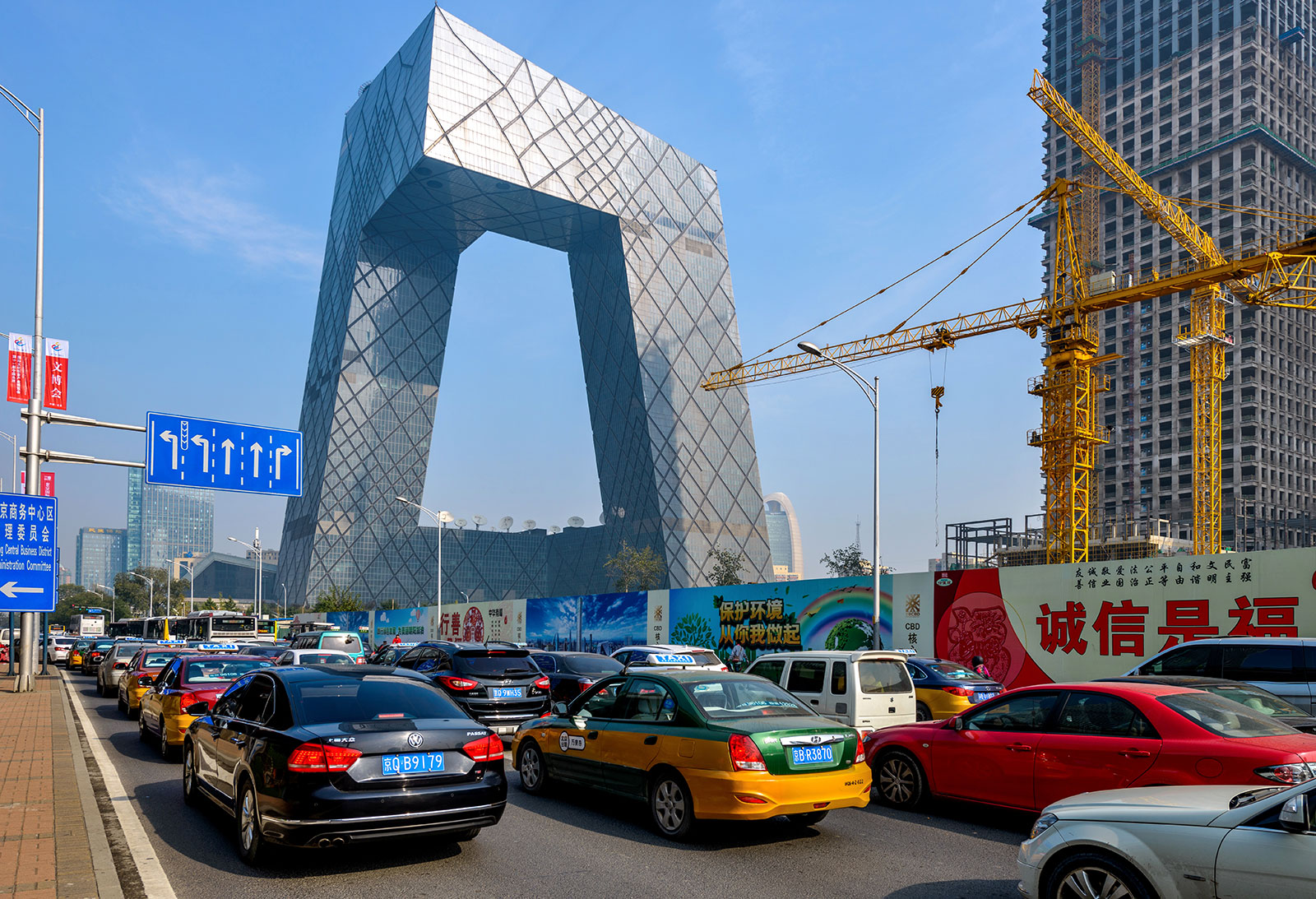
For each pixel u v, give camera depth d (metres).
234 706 8.98
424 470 141.50
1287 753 7.09
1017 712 9.12
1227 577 19.03
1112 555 86.94
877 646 24.50
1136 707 8.08
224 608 146.62
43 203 24.77
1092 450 59.03
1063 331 59.12
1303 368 128.00
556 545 167.88
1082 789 8.17
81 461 24.73
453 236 145.25
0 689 26.47
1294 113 131.25
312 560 130.12
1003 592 23.14
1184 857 5.02
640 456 138.12
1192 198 128.25
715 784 8.15
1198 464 106.19
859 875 7.40
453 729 7.56
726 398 148.88
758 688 9.37
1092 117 140.50
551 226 144.38
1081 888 5.52
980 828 9.17
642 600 37.09
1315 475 126.25
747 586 31.25
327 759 6.92
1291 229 127.06
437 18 125.31
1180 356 124.62
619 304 143.12
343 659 16.84
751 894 6.85
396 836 7.05
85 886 6.56
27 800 9.79
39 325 24.50
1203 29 130.75
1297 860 4.55
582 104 141.25
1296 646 11.67
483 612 51.09
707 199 158.25
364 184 141.25
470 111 125.94
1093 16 142.12
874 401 25.73
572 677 16.70
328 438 133.38
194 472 24.91
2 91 24.16
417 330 142.88
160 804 10.12
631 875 7.35
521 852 8.08
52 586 24.36
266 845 7.41
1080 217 136.00
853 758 8.70
